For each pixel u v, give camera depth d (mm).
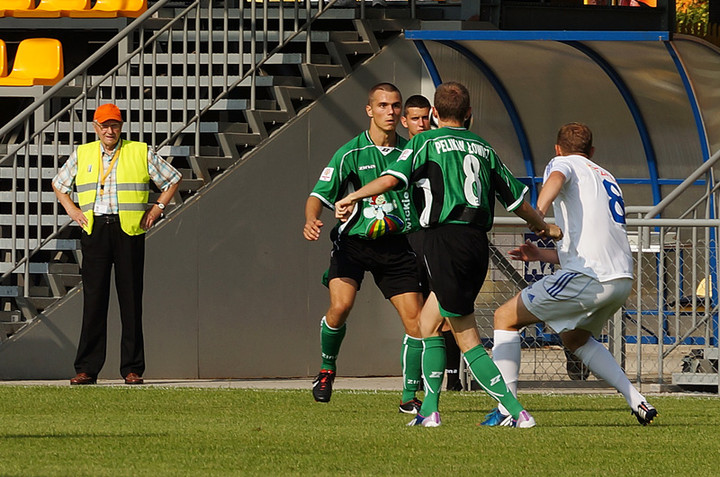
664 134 48656
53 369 40156
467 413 29031
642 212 39188
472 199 24094
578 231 25609
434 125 30969
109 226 37031
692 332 35781
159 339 41156
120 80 45188
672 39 39812
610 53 45031
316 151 43188
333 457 21188
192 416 28078
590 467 20391
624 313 35812
